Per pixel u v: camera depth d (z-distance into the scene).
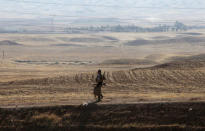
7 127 40.62
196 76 107.50
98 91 45.06
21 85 105.44
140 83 98.81
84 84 102.56
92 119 40.94
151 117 40.72
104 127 39.66
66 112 42.19
